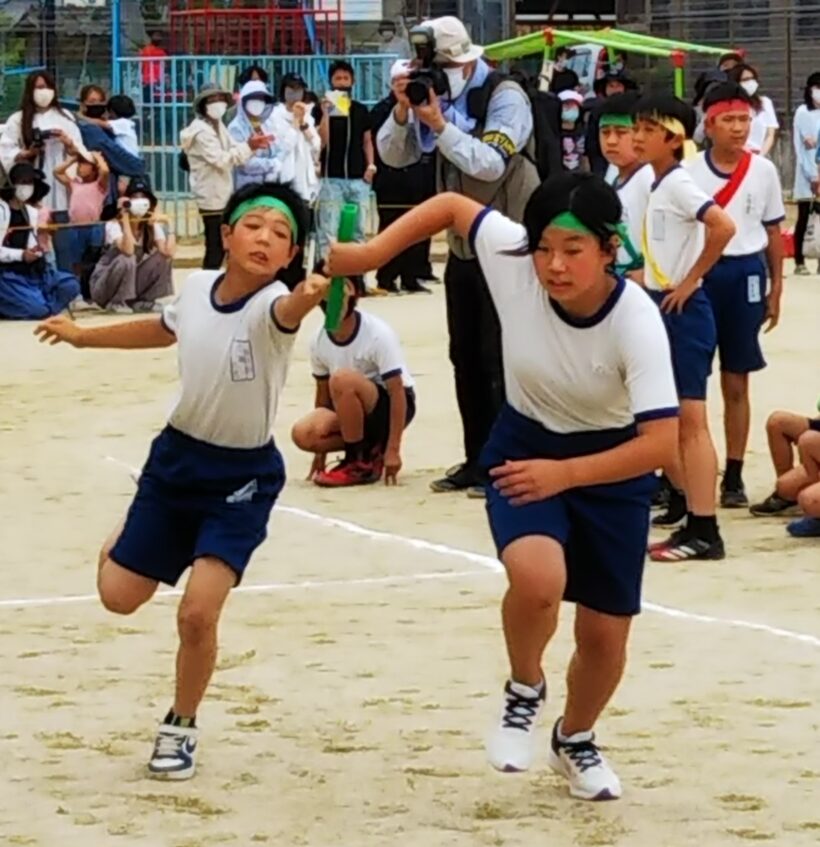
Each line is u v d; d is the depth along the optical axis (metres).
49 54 38.94
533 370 6.88
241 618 10.17
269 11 37.16
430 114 12.85
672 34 43.66
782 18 42.41
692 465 11.60
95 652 9.49
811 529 12.27
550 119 14.45
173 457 7.50
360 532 12.46
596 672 7.14
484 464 7.15
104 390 18.98
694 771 7.57
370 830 6.91
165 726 7.59
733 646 9.55
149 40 38.47
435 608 10.40
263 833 6.89
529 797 7.28
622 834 6.86
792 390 18.50
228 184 26.47
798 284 28.91
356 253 7.12
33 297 24.88
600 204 6.61
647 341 6.74
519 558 6.83
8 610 10.42
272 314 7.27
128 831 6.91
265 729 8.18
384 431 14.16
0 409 17.89
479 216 7.05
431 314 25.55
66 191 25.55
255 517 7.50
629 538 6.97
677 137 11.57
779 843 6.76
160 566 7.57
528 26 46.41
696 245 11.46
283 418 17.14
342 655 9.39
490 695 8.67
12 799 7.29
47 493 13.94
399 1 41.09
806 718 8.30
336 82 28.33
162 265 25.73
